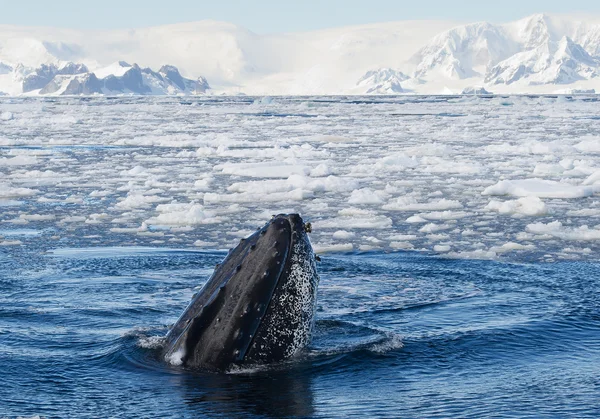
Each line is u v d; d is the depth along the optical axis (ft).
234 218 220.84
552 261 155.94
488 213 224.94
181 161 406.00
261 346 79.82
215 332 78.59
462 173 336.90
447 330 96.99
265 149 455.63
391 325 99.66
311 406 68.95
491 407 68.95
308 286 81.46
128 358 82.79
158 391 72.84
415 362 83.46
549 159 388.37
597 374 79.56
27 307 110.22
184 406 68.85
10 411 67.82
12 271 143.02
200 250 170.81
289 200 256.11
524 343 91.61
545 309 109.50
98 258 157.79
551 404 69.56
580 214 222.28
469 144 510.17
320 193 273.54
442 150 440.04
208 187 294.66
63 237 189.98
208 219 216.33
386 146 499.92
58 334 94.63
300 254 81.00
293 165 353.31
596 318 104.06
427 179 313.53
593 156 415.85
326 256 163.43
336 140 560.20
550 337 94.32
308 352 84.48
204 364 78.54
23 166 379.55
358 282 130.00
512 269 146.20
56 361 82.79
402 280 132.57
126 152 464.65
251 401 70.03
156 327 97.04
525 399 71.10
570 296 119.55
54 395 72.23
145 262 152.05
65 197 268.82
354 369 80.43
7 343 90.27
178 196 269.44
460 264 151.64
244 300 78.69
